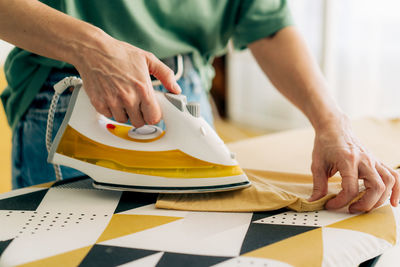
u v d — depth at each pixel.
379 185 0.61
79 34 0.62
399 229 0.59
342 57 2.45
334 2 2.35
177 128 0.69
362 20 2.34
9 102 0.86
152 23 0.81
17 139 0.88
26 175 0.89
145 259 0.51
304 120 2.70
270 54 0.92
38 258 0.52
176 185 0.69
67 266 0.50
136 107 0.63
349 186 0.63
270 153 0.94
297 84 0.85
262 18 0.91
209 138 0.69
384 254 0.58
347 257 0.53
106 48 0.61
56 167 0.79
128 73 0.62
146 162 0.70
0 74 2.08
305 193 0.71
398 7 2.22
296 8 2.53
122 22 0.78
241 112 3.15
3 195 0.72
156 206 0.66
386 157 0.88
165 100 0.69
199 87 0.93
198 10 0.86
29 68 0.80
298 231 0.58
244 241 0.55
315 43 2.47
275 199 0.65
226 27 0.95
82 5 0.76
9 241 0.56
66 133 0.72
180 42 0.87
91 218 0.63
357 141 0.70
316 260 0.51
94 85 0.63
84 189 0.75
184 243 0.55
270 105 2.91
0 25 0.64
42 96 0.81
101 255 0.52
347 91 2.49
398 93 2.35
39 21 0.63
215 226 0.60
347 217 0.62
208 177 0.68
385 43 2.31
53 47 0.63
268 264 0.50
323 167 0.69
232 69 3.14
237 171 0.69
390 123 1.11
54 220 0.62
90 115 0.72
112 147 0.71
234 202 0.67
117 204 0.68
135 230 0.59
